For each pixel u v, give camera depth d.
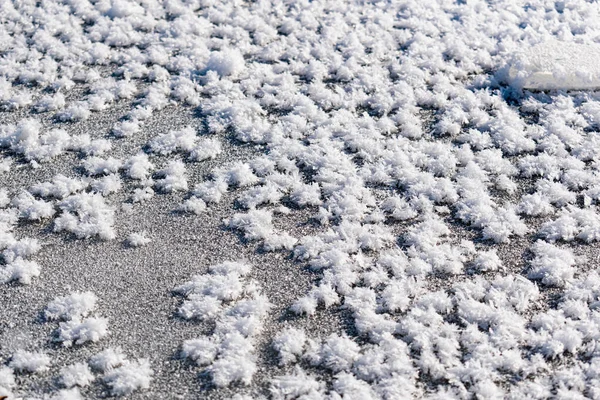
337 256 4.06
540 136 5.02
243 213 4.45
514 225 4.28
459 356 3.51
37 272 4.04
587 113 5.18
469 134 5.05
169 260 4.14
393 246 4.19
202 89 5.62
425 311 3.72
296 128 5.18
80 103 5.46
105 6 6.73
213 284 3.93
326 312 3.78
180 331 3.70
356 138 5.01
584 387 3.33
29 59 6.01
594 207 4.42
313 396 3.30
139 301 3.88
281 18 6.58
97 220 4.39
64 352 3.58
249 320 3.68
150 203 4.57
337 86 5.63
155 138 5.10
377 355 3.48
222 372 3.44
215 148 5.00
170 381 3.44
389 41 6.16
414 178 4.66
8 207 4.53
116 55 6.07
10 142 5.08
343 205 4.45
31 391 3.39
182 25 6.40
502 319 3.65
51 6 6.76
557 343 3.51
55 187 4.64
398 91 5.52
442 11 6.62
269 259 4.13
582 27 6.27
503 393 3.32
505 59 5.76
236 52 5.98
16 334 3.69
